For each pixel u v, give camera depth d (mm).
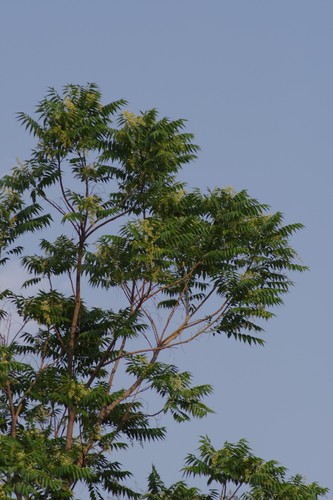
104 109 52219
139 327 51250
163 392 49375
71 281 51500
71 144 50469
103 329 51375
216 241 53375
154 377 49156
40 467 44062
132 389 49594
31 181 50781
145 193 52219
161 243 51531
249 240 53875
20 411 49844
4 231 50750
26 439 46156
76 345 52000
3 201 50844
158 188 52000
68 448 48625
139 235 50219
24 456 42344
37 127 50938
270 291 52125
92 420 50281
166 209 52438
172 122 51812
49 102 50844
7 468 41156
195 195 53531
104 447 48625
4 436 43281
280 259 53438
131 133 51719
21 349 50938
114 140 51781
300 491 46312
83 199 49812
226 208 53656
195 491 47000
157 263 51594
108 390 50875
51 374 49250
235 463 46438
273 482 46250
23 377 49562
